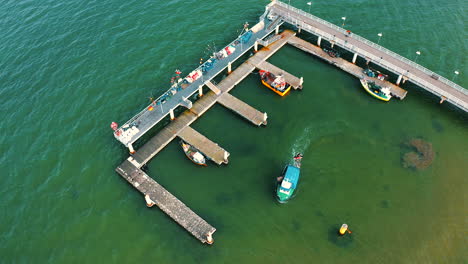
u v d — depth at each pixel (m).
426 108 73.44
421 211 58.69
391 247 54.78
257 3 96.81
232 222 57.53
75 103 74.62
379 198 60.09
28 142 68.75
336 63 81.38
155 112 70.88
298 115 72.56
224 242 55.31
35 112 73.25
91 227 57.38
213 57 80.44
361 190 61.09
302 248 54.59
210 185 62.25
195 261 53.72
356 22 91.75
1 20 90.94
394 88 76.12
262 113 72.12
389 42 86.50
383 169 63.88
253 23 91.19
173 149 67.44
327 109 73.62
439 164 64.50
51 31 88.31
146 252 54.72
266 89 77.50
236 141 68.62
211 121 71.94
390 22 91.50
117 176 63.44
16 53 83.56
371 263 53.25
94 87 77.25
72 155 66.56
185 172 64.06
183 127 69.88
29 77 79.06
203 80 76.38
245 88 77.75
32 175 64.00
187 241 55.75
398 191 61.06
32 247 55.62
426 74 75.62
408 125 70.62
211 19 92.19
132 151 66.12
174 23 90.88
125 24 90.25
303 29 88.38
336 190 61.06
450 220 57.75
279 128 70.50
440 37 87.50
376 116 72.31
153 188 61.00
